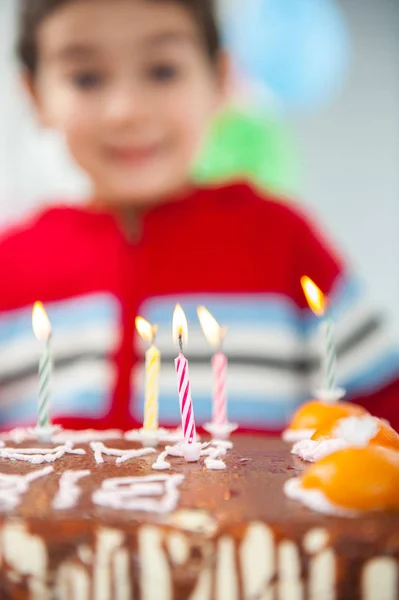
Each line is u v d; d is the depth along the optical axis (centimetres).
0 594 41
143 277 76
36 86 80
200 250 77
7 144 102
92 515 41
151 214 78
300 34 106
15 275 79
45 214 81
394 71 111
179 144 77
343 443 48
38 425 55
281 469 48
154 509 41
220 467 48
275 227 78
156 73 76
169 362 74
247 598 40
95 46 75
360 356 73
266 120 103
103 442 54
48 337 55
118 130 76
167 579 40
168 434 56
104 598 40
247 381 74
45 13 77
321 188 108
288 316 76
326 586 39
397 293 109
